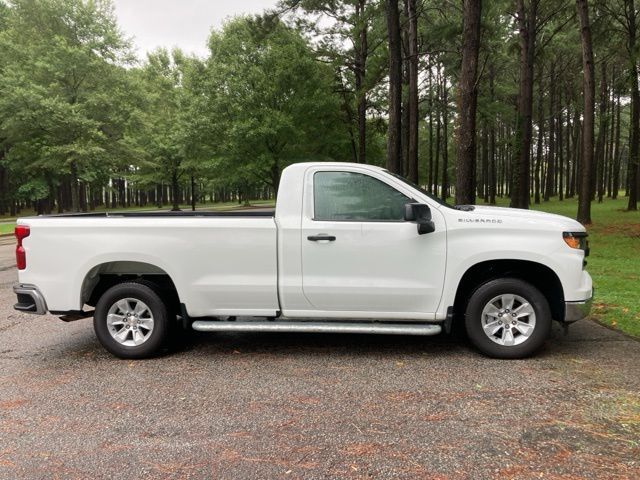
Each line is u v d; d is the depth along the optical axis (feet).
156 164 106.73
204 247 14.98
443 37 59.88
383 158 97.71
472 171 31.60
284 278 14.83
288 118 70.49
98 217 15.81
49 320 20.80
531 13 64.13
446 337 17.07
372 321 15.35
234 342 17.06
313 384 12.87
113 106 84.28
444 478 8.42
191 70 82.17
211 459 9.21
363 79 68.90
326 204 14.90
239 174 77.66
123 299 15.37
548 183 123.13
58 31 82.48
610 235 47.73
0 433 10.43
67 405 11.83
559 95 121.19
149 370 14.30
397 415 10.90
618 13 73.56
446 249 14.34
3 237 64.23
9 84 77.71
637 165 79.36
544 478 8.36
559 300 14.40
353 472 8.66
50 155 81.05
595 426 10.18
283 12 52.70
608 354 14.75
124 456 9.39
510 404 11.34
